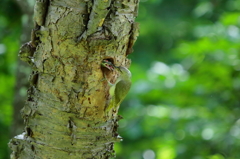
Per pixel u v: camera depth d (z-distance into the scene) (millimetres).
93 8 5273
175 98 14148
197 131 13133
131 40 6047
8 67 16094
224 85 13906
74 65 5641
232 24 13766
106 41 5609
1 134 15797
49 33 5562
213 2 16844
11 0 13906
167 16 20156
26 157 5906
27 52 5824
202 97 14062
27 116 5871
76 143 5762
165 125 14055
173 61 18859
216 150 12883
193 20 19531
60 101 5688
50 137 5746
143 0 19828
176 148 12914
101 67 5875
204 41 13367
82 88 5715
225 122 13266
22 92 12047
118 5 5676
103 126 5996
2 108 15922
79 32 5535
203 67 13570
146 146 15867
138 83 13898
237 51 13305
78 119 5746
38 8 5480
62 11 5473
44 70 5668
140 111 15094
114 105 6082
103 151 6055
